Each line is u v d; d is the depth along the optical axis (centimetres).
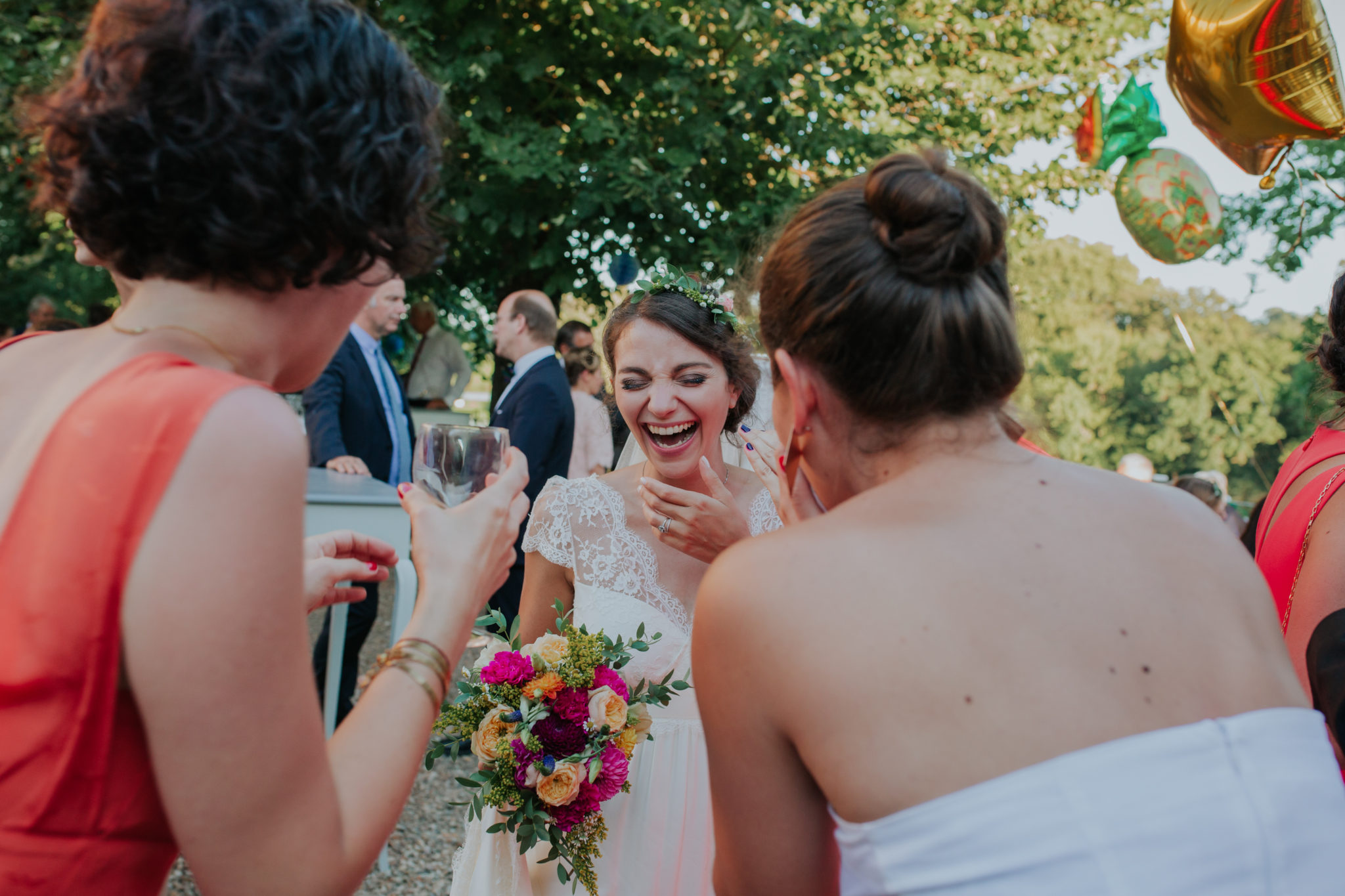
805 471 112
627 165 648
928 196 93
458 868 181
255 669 71
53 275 1295
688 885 179
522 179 677
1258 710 85
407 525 340
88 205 79
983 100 807
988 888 75
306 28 80
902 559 87
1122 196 457
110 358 80
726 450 231
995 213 98
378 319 476
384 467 480
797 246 100
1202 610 89
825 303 95
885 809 80
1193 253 448
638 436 203
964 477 94
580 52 723
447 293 905
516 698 164
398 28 640
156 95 77
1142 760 78
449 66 664
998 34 821
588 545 195
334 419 454
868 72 763
